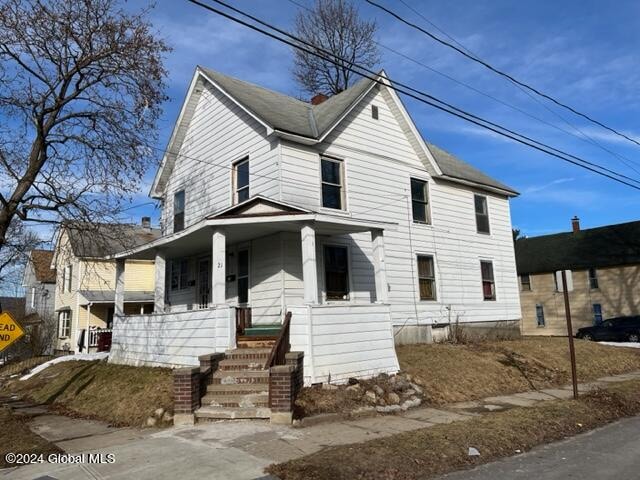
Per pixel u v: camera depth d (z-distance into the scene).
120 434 8.96
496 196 22.22
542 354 17.27
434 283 18.36
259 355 10.67
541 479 6.15
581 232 43.97
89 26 12.90
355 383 11.11
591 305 39.88
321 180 15.15
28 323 27.80
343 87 32.41
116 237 15.33
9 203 12.29
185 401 9.09
